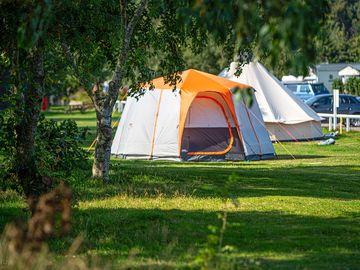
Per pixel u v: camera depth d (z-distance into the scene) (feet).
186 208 50.93
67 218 37.93
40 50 43.88
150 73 67.00
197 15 26.12
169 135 94.99
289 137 126.41
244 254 36.35
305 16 22.93
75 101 282.56
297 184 68.08
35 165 43.11
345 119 158.71
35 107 43.62
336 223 46.06
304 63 23.76
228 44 60.39
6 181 45.09
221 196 55.57
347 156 102.32
